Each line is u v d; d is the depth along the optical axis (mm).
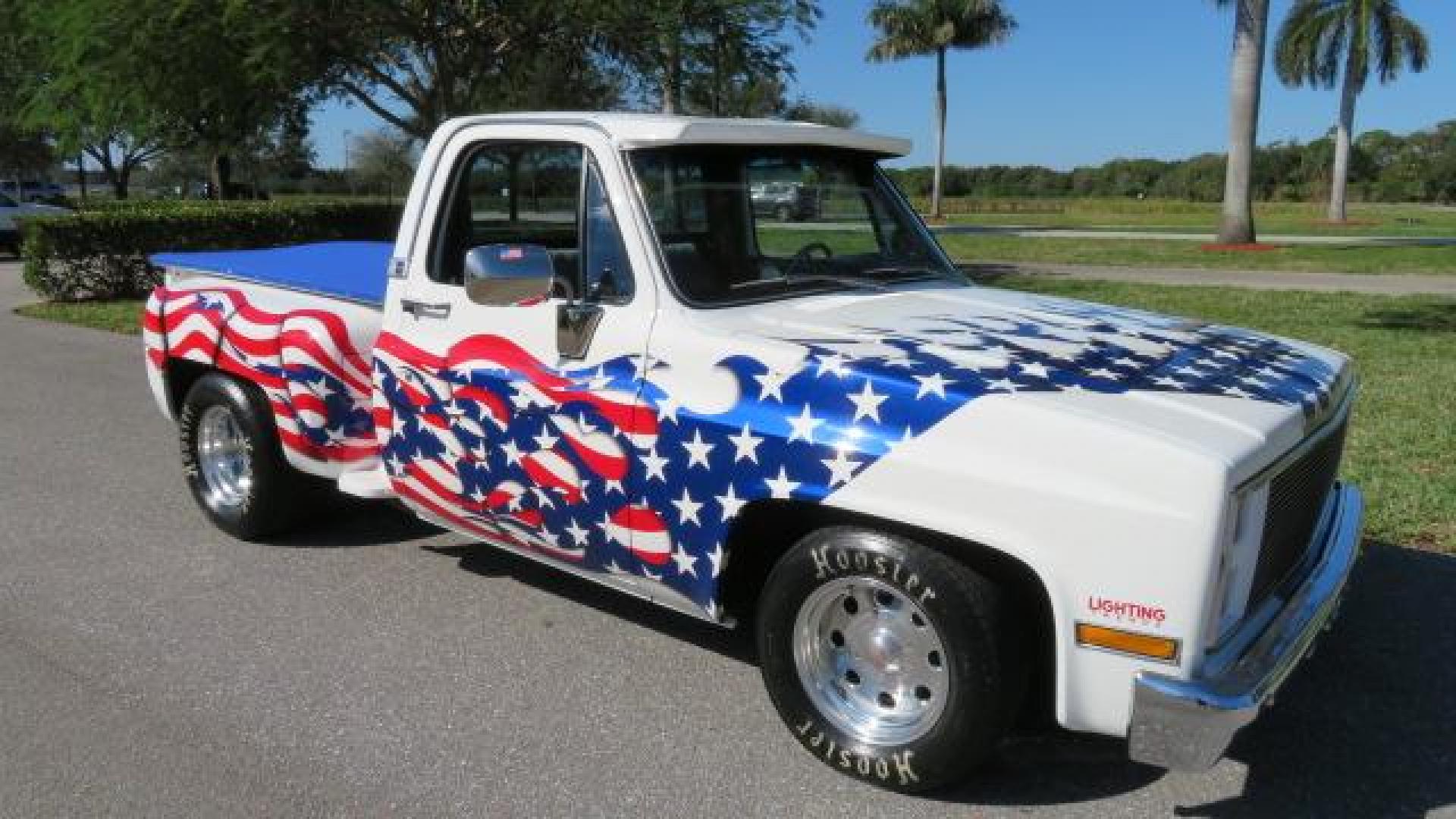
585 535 4047
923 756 3357
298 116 18281
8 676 4285
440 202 4457
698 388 3645
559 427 4000
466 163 4379
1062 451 3025
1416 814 3416
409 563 5488
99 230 16172
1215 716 2871
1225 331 4195
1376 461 6691
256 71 16188
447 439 4445
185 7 14883
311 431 5180
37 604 4977
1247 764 3691
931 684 3395
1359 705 4070
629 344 3814
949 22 48375
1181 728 2912
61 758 3709
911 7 48906
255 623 4777
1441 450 6898
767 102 24750
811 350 3490
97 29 15531
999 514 3086
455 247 4453
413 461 4645
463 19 16547
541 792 3523
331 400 5141
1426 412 7895
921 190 87000
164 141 20328
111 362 11055
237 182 48906
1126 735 3047
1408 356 10188
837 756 3561
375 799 3486
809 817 3385
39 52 19812
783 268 4219
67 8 16141
